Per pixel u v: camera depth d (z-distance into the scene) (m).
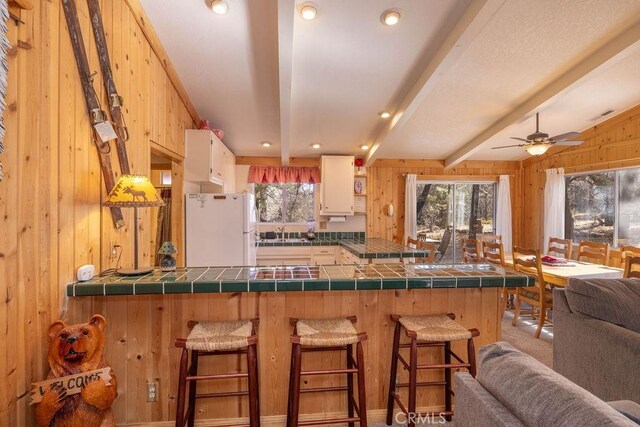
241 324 1.90
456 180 5.73
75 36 1.81
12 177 1.41
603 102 3.80
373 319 2.10
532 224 5.57
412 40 2.62
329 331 1.81
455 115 4.01
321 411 2.09
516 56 2.88
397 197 5.64
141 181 1.92
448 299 2.14
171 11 2.46
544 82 3.29
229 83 3.31
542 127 4.48
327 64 2.95
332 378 2.09
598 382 1.99
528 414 0.88
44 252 1.60
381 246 4.48
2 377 1.37
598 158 4.42
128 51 2.34
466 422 1.14
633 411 1.10
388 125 4.11
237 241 3.73
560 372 2.30
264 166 5.44
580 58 2.91
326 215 5.46
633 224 4.07
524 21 2.47
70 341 1.50
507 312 4.39
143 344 1.96
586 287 2.12
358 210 5.55
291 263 5.09
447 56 2.58
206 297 1.99
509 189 5.71
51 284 1.64
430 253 4.00
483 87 3.38
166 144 3.05
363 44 2.68
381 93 3.46
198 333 1.77
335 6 2.28
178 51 2.87
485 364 1.16
